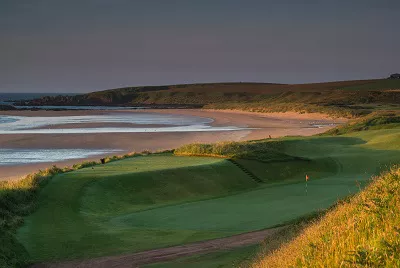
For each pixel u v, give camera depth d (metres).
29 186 30.59
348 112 136.38
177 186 36.09
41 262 19.30
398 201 8.03
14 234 22.64
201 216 26.97
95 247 21.06
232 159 44.69
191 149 48.84
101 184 33.62
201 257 17.39
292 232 16.19
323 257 6.56
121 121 125.12
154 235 22.75
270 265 9.91
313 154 51.47
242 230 22.55
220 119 137.38
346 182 37.94
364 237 6.69
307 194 32.41
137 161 44.19
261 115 156.88
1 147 69.19
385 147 53.03
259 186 39.28
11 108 195.00
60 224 25.39
